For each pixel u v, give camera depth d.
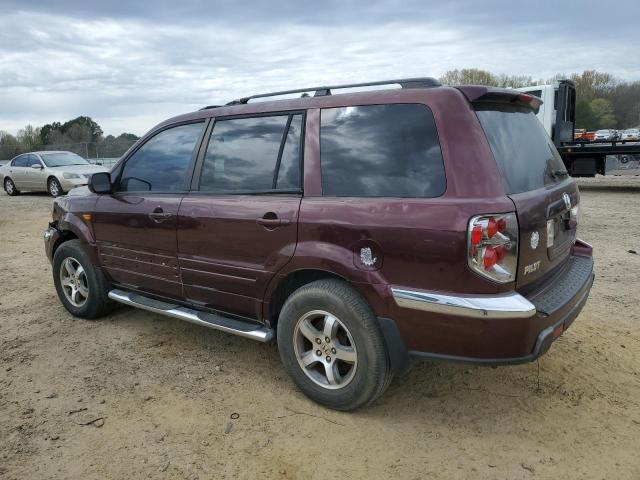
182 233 3.77
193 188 3.83
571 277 3.31
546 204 2.96
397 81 3.13
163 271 4.00
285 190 3.29
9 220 11.46
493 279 2.59
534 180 3.06
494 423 3.09
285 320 3.27
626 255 7.03
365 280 2.89
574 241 3.70
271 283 3.32
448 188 2.70
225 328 3.62
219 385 3.59
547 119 14.48
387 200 2.87
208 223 3.60
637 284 5.67
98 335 4.49
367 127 3.06
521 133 3.19
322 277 3.23
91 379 3.70
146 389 3.55
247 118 3.63
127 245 4.24
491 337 2.60
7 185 17.36
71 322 4.82
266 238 3.29
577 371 3.69
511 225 2.61
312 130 3.27
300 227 3.14
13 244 8.74
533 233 2.77
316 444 2.92
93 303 4.69
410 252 2.74
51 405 3.36
